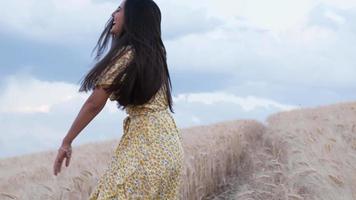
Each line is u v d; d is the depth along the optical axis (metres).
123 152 3.62
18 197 6.29
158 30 3.71
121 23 3.73
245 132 19.12
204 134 16.41
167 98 3.76
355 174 6.77
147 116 3.63
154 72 3.57
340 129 11.73
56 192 6.38
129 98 3.55
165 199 3.59
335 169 6.98
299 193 7.22
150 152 3.54
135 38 3.59
